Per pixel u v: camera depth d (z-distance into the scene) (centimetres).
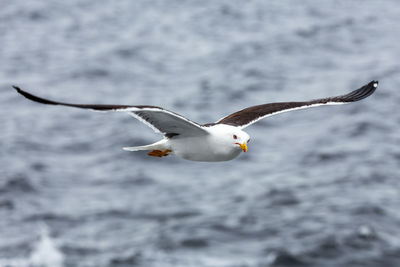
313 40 4512
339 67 3841
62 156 2564
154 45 4578
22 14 5553
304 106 1112
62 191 2231
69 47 4609
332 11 5394
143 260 1766
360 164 2336
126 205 2106
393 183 2159
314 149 2506
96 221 2012
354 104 2997
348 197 2062
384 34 4631
